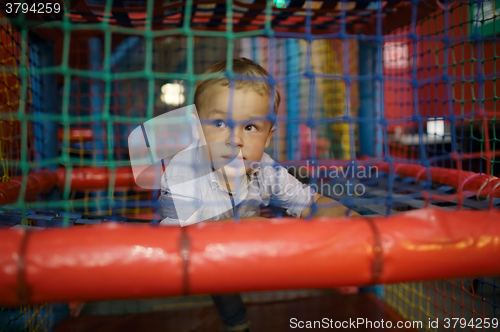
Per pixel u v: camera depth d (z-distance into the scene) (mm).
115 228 693
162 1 1547
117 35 2025
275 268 686
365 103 2303
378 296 2117
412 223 746
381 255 705
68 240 652
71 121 648
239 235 700
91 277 640
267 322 1813
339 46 3322
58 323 1834
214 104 1169
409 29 1883
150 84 665
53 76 1945
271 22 1936
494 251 731
